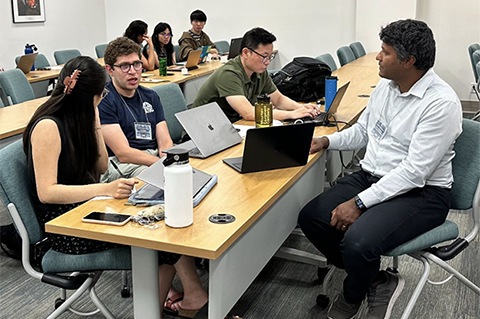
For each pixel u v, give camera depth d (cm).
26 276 266
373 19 707
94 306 236
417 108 201
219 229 147
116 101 244
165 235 143
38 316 230
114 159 244
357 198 203
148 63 574
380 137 218
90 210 161
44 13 737
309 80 329
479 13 671
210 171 201
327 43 767
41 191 171
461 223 332
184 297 206
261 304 240
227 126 237
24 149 179
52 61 761
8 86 408
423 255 198
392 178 199
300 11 768
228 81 285
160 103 267
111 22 868
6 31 679
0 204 362
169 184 145
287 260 283
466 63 691
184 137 303
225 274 151
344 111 307
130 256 173
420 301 242
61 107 180
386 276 207
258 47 279
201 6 817
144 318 161
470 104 682
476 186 202
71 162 182
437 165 198
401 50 194
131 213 159
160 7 837
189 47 680
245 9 795
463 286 255
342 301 208
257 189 182
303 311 234
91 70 179
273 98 312
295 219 218
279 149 200
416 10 693
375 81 426
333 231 216
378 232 189
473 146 203
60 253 177
